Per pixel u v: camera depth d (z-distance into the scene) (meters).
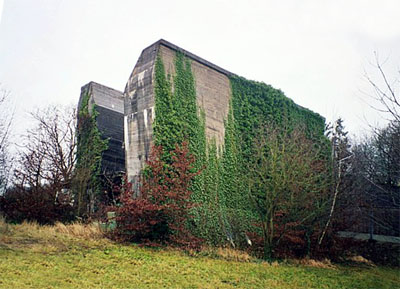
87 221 16.67
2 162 22.48
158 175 15.02
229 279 10.23
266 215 14.30
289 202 14.36
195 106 17.72
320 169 16.56
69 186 18.45
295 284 10.48
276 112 22.39
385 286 11.40
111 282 8.62
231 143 19.22
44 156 18.84
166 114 16.39
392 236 18.19
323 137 23.94
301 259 14.66
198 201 16.42
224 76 20.09
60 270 9.13
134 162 16.94
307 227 15.17
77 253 11.23
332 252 15.45
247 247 15.17
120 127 23.12
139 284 8.73
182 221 14.38
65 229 14.89
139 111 17.06
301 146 15.48
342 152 18.27
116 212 14.55
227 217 16.86
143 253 12.43
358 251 16.78
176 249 13.68
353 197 16.80
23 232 13.59
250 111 20.86
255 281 10.31
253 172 16.81
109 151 21.81
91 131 21.28
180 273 10.30
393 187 15.99
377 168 17.31
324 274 12.36
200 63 18.80
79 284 8.15
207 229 15.59
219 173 18.02
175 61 17.56
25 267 8.99
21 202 17.00
